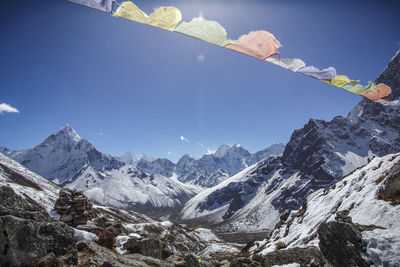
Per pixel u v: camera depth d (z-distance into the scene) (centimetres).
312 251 1322
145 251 1463
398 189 2425
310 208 4141
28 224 805
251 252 4269
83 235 1262
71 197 1986
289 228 4028
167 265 1313
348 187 3662
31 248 780
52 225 888
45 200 13750
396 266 852
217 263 1725
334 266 1050
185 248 12862
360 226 1109
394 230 1012
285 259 1281
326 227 1124
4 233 733
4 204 884
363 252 965
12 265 712
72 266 863
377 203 2483
